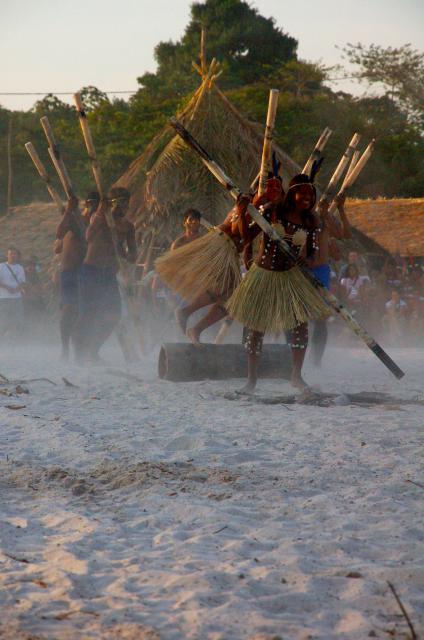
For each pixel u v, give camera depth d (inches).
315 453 383.6
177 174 1167.0
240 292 553.9
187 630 200.2
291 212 547.5
